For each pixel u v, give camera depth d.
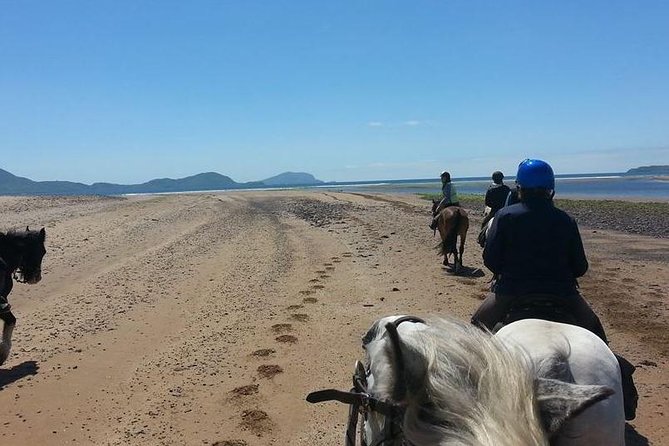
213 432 5.81
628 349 8.09
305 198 50.88
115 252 17.08
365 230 22.94
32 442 5.66
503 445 2.19
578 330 3.29
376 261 15.48
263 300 11.12
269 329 9.17
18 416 6.21
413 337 2.87
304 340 8.62
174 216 29.47
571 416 2.38
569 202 41.25
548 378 2.74
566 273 4.15
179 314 10.21
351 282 12.73
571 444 2.69
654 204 37.75
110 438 5.71
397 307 10.52
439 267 14.56
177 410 6.31
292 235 21.48
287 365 7.59
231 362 7.73
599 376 2.90
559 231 4.11
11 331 7.77
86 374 7.40
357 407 3.38
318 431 5.84
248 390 6.78
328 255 16.53
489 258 4.27
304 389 6.84
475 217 27.91
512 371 2.48
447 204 15.25
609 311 10.12
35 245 8.29
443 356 2.65
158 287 12.38
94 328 9.39
